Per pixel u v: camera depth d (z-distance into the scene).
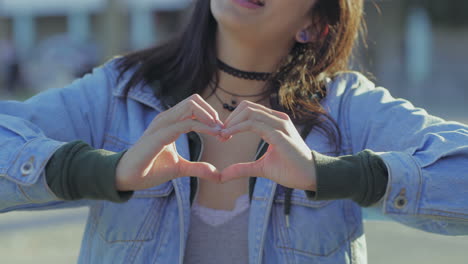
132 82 1.71
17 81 17.11
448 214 1.45
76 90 1.69
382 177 1.44
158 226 1.58
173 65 1.77
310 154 1.42
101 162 1.39
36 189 1.42
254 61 1.79
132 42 16.81
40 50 19.42
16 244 4.62
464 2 17.31
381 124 1.68
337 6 1.89
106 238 1.59
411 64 17.34
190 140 1.68
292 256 1.58
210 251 1.60
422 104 14.68
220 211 1.62
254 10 1.66
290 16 1.72
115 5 10.80
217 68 1.79
